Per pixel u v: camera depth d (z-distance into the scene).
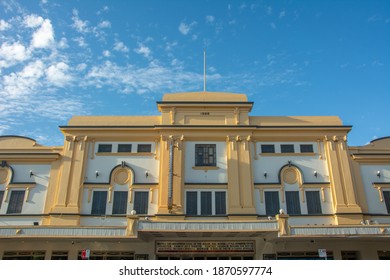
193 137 28.48
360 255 25.17
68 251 25.03
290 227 21.88
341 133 28.78
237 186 26.86
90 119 29.45
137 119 29.64
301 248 25.12
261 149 28.66
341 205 26.44
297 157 28.31
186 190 27.05
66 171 27.41
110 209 26.66
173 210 25.97
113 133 28.77
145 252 24.89
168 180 26.67
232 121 29.17
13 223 26.22
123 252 25.16
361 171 28.19
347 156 28.11
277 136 28.73
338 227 21.94
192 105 29.33
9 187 27.28
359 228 21.95
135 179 27.52
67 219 25.83
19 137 29.42
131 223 21.97
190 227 21.91
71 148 28.23
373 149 29.05
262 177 27.66
